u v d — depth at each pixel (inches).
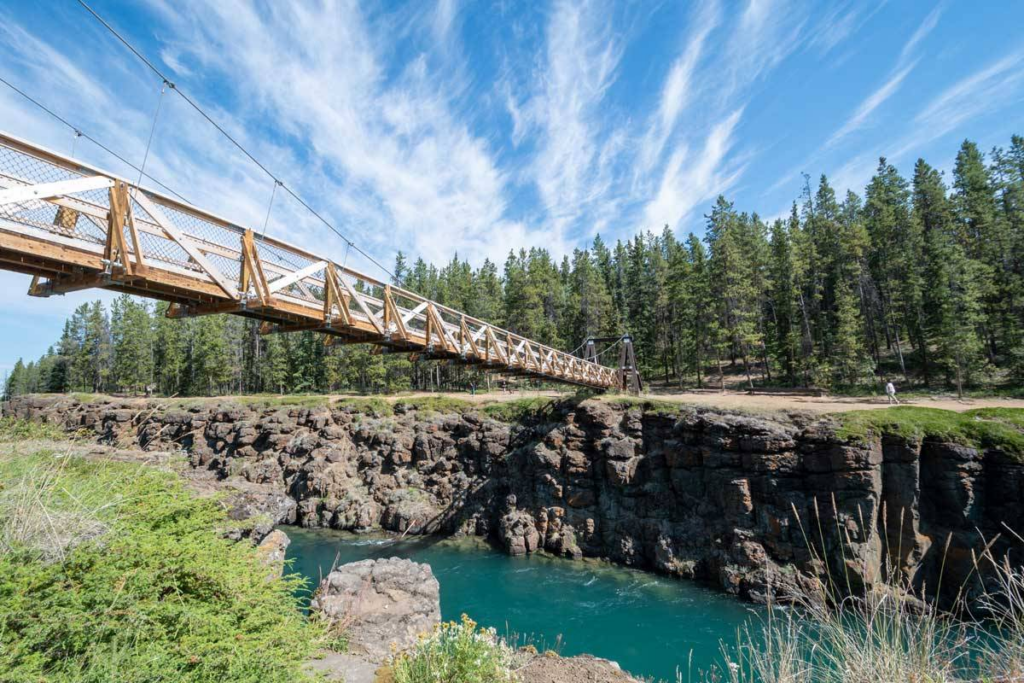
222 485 418.9
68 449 260.8
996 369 1513.3
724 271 1774.1
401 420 1464.1
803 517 816.9
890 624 132.6
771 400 1376.7
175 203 313.6
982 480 740.0
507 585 872.9
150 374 2397.9
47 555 186.7
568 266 3193.9
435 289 2613.2
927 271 1643.7
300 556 1061.8
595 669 284.7
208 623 194.1
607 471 1055.6
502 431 1288.1
